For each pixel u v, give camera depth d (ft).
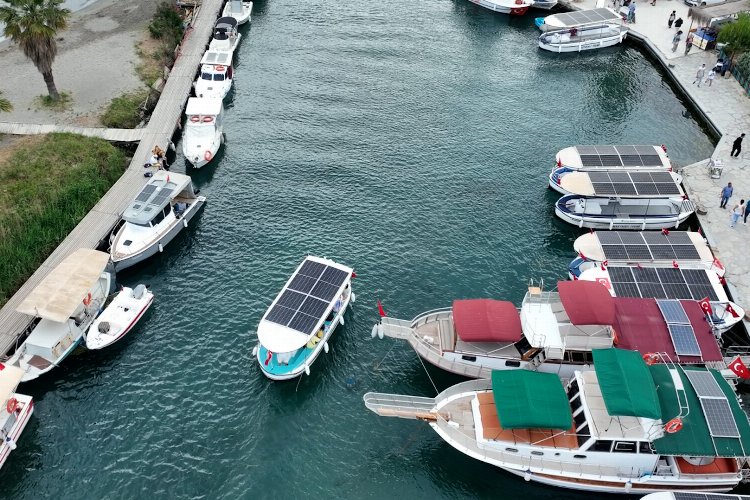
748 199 198.18
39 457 134.31
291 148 224.33
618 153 205.57
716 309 156.15
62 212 186.29
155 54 265.75
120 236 180.04
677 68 267.18
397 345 159.33
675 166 219.00
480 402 134.62
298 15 310.86
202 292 171.53
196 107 222.89
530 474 127.85
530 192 208.74
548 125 241.14
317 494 129.70
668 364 140.26
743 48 258.16
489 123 241.35
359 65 274.16
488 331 141.90
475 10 321.32
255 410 144.05
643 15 309.63
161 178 191.72
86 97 236.84
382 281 175.94
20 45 215.72
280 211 197.77
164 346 157.28
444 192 207.10
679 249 171.73
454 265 181.57
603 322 140.26
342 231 191.21
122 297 163.02
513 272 180.34
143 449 135.95
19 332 154.20
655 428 124.67
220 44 267.59
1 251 171.01
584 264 173.88
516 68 277.23
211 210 197.77
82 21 287.69
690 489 127.34
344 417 143.33
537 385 131.54
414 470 134.10
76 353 154.61
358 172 214.07
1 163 199.11
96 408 143.33
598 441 124.47
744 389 149.07
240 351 156.56
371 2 325.62
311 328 148.77
